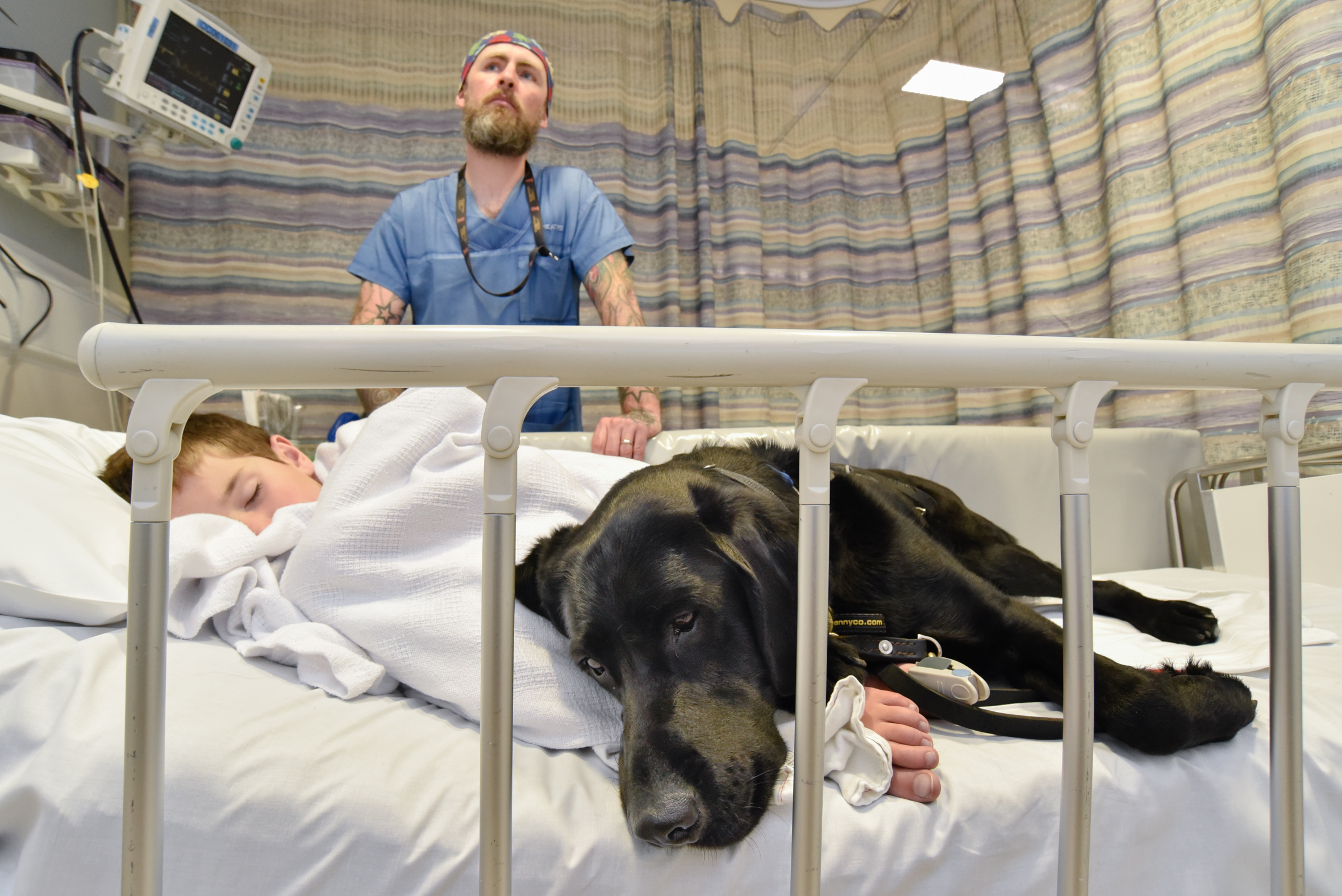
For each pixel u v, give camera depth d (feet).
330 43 10.74
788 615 2.70
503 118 7.45
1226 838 2.39
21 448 4.07
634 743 2.41
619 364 1.84
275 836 2.03
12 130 6.47
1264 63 7.64
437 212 7.93
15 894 2.03
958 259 11.06
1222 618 4.78
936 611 3.19
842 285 11.85
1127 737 2.49
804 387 1.98
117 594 2.96
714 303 11.46
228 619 3.29
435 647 2.78
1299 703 2.20
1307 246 7.00
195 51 7.52
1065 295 9.80
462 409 3.42
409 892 2.02
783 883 2.11
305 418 10.11
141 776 1.69
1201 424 8.21
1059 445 2.10
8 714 2.32
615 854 2.11
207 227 10.16
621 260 7.86
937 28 11.53
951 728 2.87
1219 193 7.97
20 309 6.65
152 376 1.74
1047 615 5.04
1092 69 9.57
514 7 11.37
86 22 8.88
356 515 3.09
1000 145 10.63
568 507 3.71
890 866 2.13
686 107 11.99
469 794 2.19
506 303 7.83
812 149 12.16
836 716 2.36
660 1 11.88
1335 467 6.91
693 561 2.77
